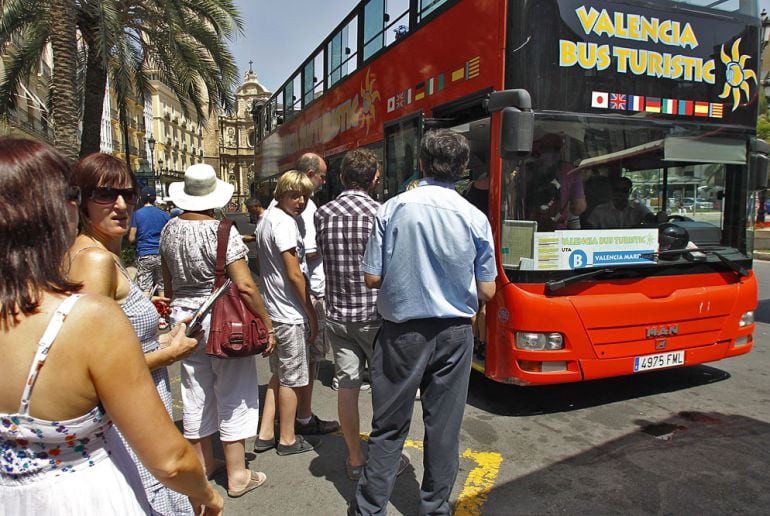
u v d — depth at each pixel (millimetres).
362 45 7066
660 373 5523
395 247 2648
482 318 4398
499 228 4160
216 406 3334
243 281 3053
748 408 4582
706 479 3441
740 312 4621
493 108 3920
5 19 11219
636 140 4312
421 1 5461
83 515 1329
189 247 3047
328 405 4809
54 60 9922
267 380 5656
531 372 4055
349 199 3312
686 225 4578
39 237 1279
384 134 6082
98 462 1380
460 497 3287
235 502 3227
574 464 3676
